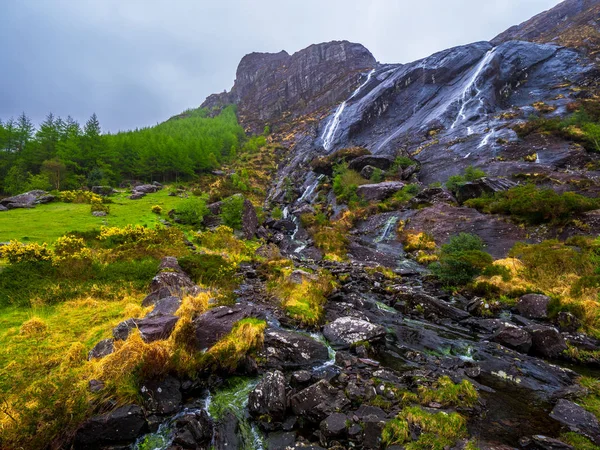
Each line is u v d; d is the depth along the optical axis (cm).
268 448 593
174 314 1024
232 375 848
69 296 1295
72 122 7438
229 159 9712
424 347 1074
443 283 1823
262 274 1897
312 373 854
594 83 6294
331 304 1443
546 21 12262
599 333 1109
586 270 1628
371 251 2886
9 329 997
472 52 8706
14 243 1664
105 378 699
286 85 16038
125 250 2019
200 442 607
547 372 886
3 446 522
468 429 621
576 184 3278
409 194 4159
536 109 5753
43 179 5269
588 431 616
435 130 6375
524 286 1572
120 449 590
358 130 8369
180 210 3628
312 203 5312
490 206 3156
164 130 12050
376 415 644
